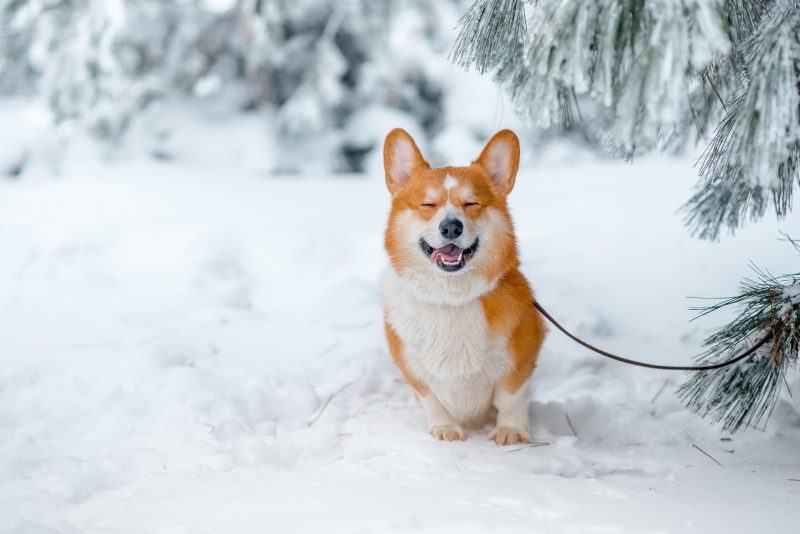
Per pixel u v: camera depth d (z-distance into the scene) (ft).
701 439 12.96
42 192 37.81
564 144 55.42
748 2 9.48
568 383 15.71
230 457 11.58
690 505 8.65
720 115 13.11
